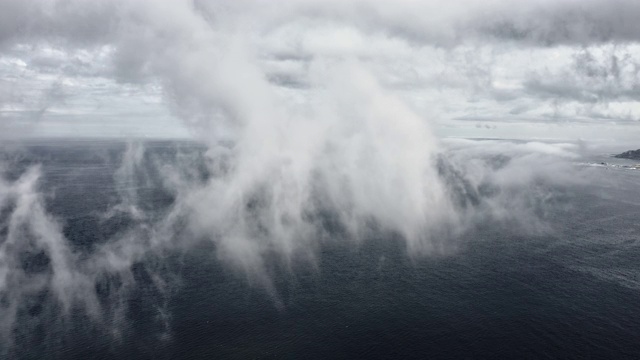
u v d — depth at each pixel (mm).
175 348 104562
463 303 126375
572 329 112375
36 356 101312
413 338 108625
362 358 100875
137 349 104125
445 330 112125
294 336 109625
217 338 108875
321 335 110188
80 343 106438
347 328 113312
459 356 101500
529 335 109500
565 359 100062
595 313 120750
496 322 115750
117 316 119000
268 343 106688
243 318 117938
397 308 123125
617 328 112812
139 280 141875
